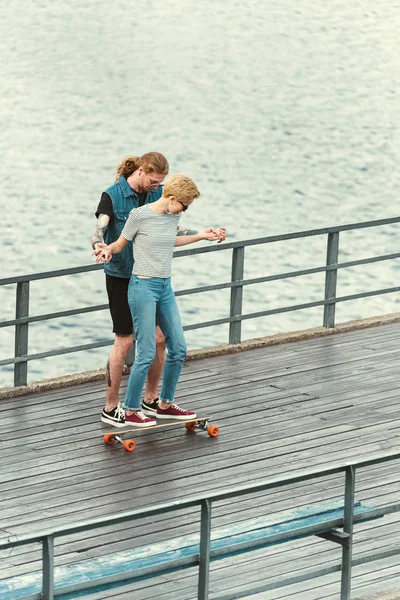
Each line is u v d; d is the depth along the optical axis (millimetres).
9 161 109750
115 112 130250
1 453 20016
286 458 20156
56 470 19391
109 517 12672
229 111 131875
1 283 22516
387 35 181625
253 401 22922
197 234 20688
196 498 13250
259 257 81062
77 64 153500
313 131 124688
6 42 166625
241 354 26016
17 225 89188
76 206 95688
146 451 20297
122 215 20484
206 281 74562
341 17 194000
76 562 16266
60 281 76438
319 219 94000
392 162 113688
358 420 22031
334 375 24656
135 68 151625
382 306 70062
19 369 23047
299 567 16281
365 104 138125
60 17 186875
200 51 163875
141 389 20781
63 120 126500
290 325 66000
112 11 192000
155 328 20703
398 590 15438
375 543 17000
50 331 66750
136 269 20203
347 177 107562
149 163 20172
